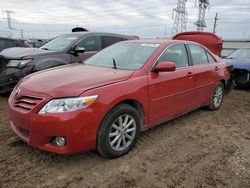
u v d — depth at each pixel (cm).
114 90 318
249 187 287
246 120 531
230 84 649
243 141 416
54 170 303
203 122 499
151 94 370
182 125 475
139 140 396
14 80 560
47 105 288
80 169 307
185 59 464
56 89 299
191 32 915
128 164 323
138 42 456
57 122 281
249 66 823
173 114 429
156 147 375
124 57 420
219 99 586
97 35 725
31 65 565
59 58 617
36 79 345
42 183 278
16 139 374
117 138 330
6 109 524
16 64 562
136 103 355
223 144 400
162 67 369
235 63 848
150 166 321
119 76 345
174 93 416
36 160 322
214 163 337
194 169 320
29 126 295
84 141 295
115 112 318
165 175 304
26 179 284
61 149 289
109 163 322
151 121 382
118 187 277
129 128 346
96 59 451
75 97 288
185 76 438
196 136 427
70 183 281
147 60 387
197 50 509
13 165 309
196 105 495
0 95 632
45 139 292
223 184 291
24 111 303
